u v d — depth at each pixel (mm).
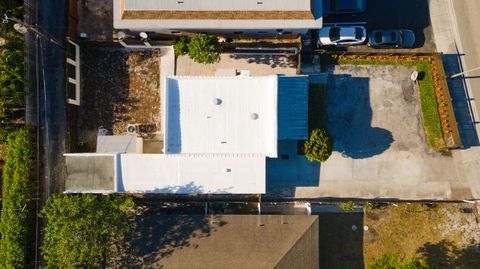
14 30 40750
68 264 37219
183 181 40281
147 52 43188
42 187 41875
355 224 43344
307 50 43156
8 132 41375
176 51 41188
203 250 40875
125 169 40094
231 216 41500
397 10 43250
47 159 41938
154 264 40719
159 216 41500
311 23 38531
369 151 43625
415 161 43531
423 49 43219
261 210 43250
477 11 43094
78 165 40094
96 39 42906
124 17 38281
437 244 43188
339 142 43562
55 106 41906
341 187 43469
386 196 43500
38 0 41438
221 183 40312
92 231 37938
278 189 43312
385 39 42719
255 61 43188
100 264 40406
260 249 40750
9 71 39312
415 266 38750
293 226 41188
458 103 43281
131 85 43188
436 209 43281
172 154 38156
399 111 43656
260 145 38219
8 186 40781
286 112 41625
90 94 43062
